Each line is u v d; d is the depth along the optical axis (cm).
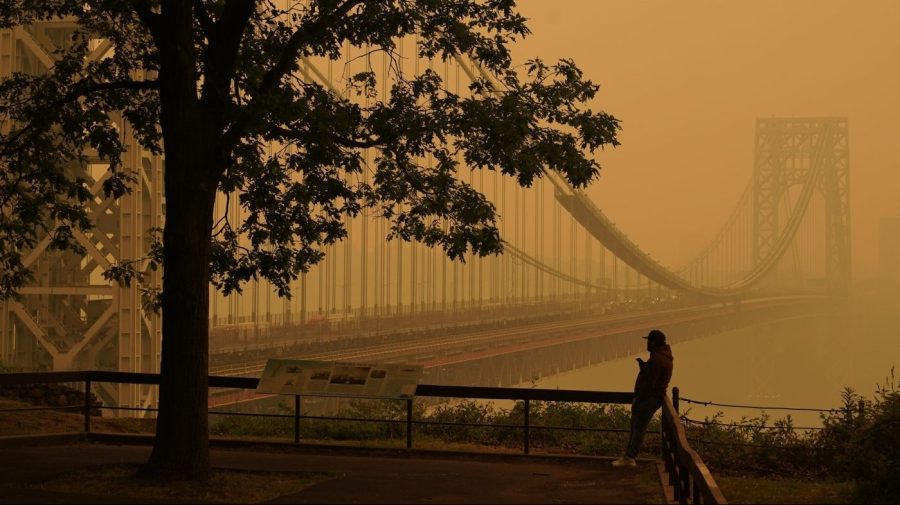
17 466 1154
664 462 1204
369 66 1568
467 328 7019
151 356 2952
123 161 2731
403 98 1328
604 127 1291
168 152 1082
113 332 2942
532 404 1706
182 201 1075
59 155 1377
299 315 6550
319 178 1373
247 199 1391
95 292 2844
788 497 1073
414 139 1272
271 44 1347
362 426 1551
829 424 1384
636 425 1201
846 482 1173
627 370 11394
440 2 1328
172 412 1066
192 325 1073
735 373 15112
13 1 1403
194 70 1097
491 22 1352
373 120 1296
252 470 1131
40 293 2841
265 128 1138
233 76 1227
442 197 1340
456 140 1326
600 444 1430
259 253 1393
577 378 11356
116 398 2858
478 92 1345
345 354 4609
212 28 1134
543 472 1169
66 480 1055
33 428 1500
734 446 1402
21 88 1353
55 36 2858
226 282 1391
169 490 1003
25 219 1368
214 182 1099
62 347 2959
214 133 1106
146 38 1403
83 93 1247
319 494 1009
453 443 1471
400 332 6378
